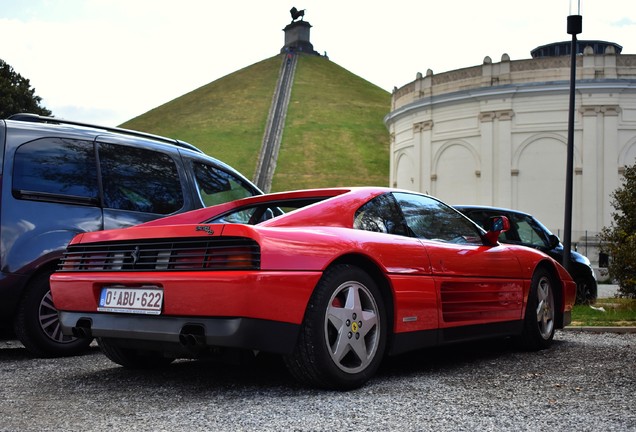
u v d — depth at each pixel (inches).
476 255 185.0
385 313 152.9
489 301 188.5
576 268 431.5
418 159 1747.0
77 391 146.8
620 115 1483.8
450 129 1660.9
